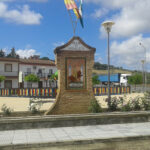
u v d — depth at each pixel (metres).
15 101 18.80
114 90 25.52
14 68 37.97
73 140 5.97
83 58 9.14
